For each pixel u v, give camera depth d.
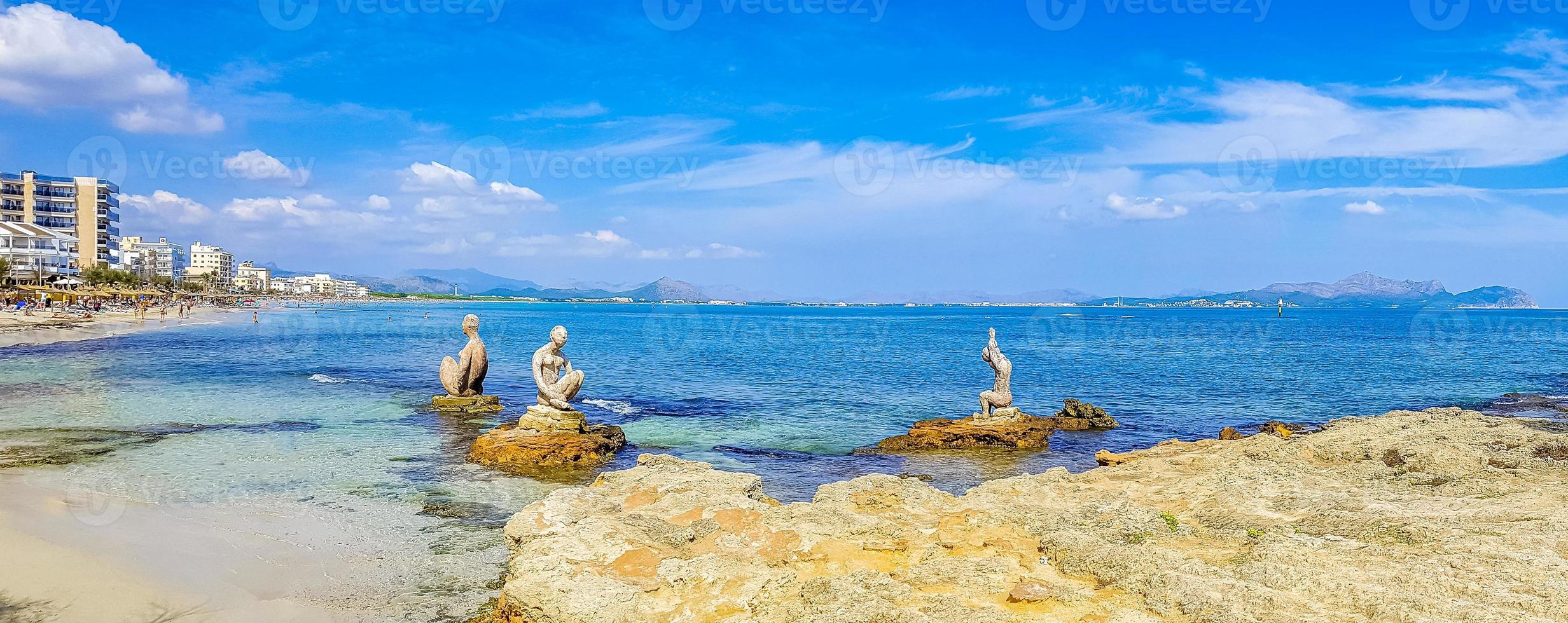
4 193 137.12
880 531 11.66
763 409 33.19
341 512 16.38
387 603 11.84
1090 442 26.48
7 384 35.72
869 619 8.63
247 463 20.59
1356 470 15.71
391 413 29.41
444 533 15.14
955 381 45.44
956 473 21.91
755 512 12.37
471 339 32.12
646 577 10.06
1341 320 193.00
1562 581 8.79
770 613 9.23
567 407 25.06
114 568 12.53
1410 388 42.88
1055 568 10.38
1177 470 16.20
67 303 111.06
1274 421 30.95
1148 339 97.38
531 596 9.99
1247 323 165.50
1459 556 9.80
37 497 16.31
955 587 9.59
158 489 17.52
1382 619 8.20
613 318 178.88
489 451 21.89
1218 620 8.35
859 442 26.11
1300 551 10.23
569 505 12.66
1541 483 13.78
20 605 11.09
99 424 25.70
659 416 31.06
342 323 119.38
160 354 54.09
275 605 11.61
